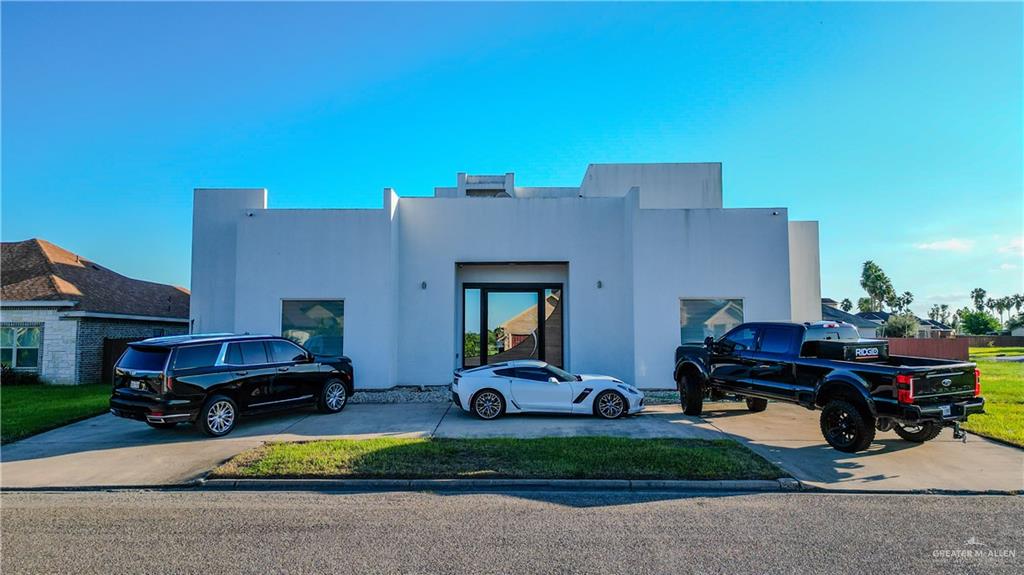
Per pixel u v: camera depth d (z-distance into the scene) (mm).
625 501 6246
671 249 14164
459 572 4363
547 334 15695
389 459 7652
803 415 11352
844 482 6891
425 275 14836
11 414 11758
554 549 4824
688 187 18812
